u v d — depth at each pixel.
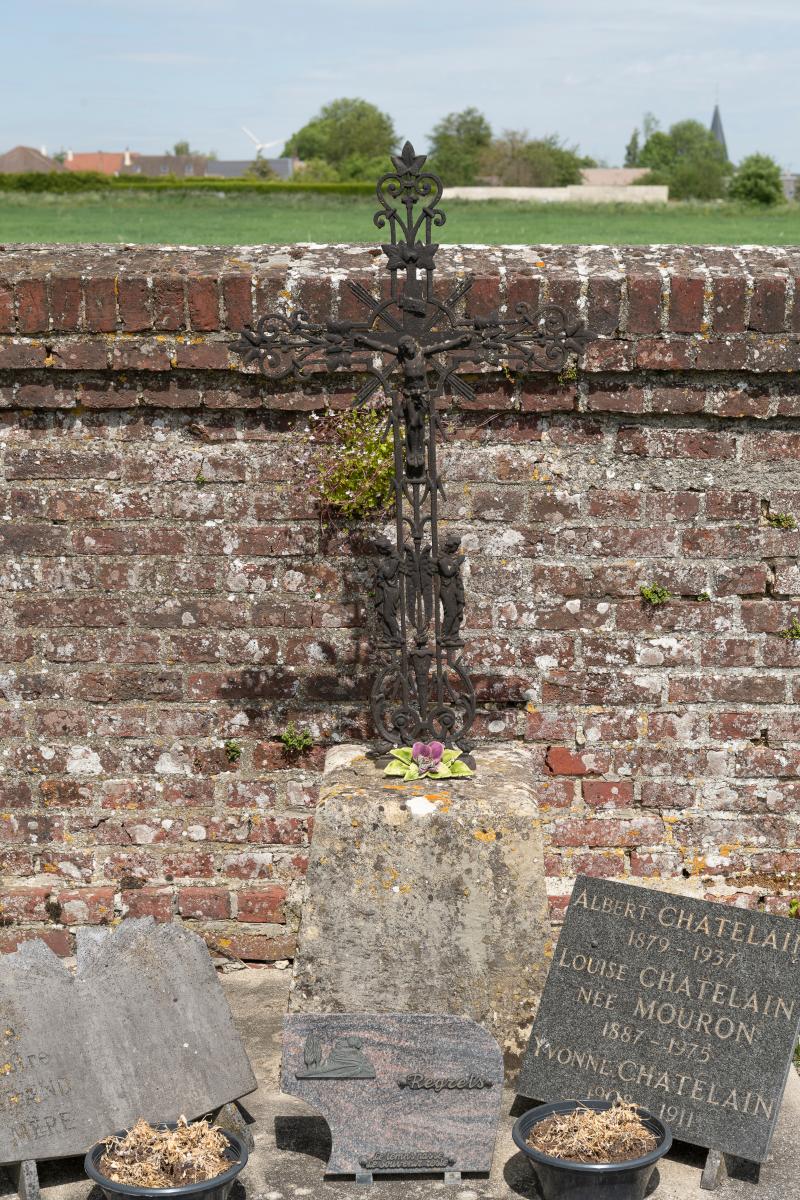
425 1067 3.45
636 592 4.47
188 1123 3.49
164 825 4.62
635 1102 3.50
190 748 4.59
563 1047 3.62
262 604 4.52
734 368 4.26
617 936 3.68
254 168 74.81
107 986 3.62
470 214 22.77
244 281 4.25
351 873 3.71
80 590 4.52
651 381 4.32
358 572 4.49
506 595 4.48
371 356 4.31
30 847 4.65
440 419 4.39
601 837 4.59
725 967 3.57
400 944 3.71
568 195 33.44
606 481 4.42
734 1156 3.46
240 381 4.35
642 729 4.54
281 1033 3.99
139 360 4.29
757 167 54.25
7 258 4.45
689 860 4.59
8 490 4.46
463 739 4.04
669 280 4.21
